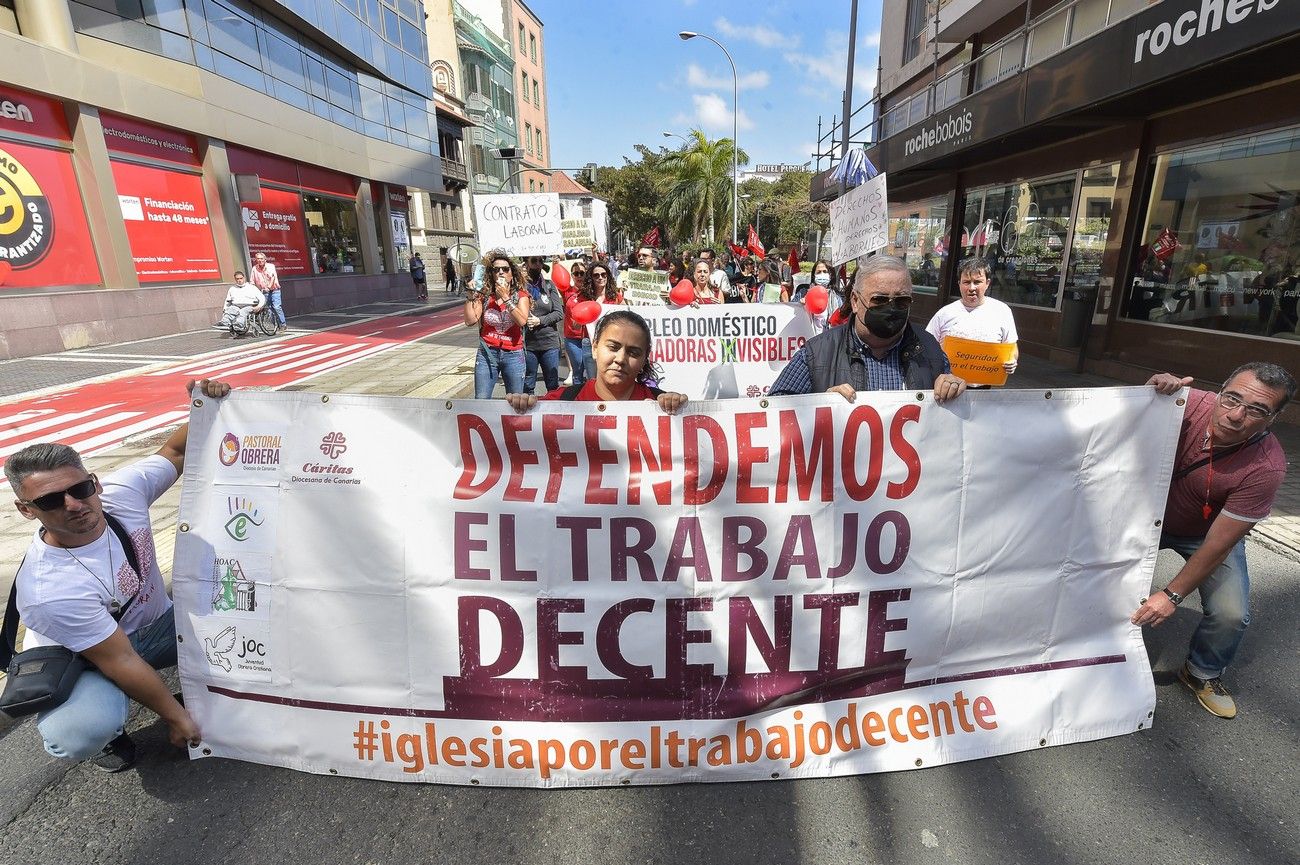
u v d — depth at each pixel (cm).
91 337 1296
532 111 5362
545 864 204
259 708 245
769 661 245
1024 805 226
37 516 213
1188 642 321
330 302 2173
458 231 3772
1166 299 849
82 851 210
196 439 242
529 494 237
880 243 544
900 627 250
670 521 239
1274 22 504
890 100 1856
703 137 4378
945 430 245
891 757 242
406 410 236
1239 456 245
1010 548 253
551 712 240
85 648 221
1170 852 206
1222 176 764
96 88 1278
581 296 702
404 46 2600
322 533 239
